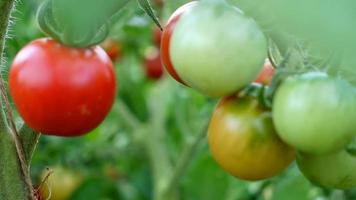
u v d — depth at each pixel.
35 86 0.45
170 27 0.48
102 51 0.47
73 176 1.01
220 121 0.49
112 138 1.15
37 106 0.45
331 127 0.43
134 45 1.18
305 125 0.43
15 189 0.48
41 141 0.99
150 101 1.13
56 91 0.45
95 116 0.46
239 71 0.43
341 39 0.28
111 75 0.46
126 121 1.09
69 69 0.45
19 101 0.45
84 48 0.46
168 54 0.48
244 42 0.43
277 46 0.44
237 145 0.48
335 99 0.43
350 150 0.48
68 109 0.45
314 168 0.48
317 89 0.43
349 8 0.27
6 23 0.47
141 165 1.11
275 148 0.48
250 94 0.49
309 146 0.44
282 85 0.45
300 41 0.42
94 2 0.32
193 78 0.44
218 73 0.43
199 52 0.43
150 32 1.08
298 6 0.28
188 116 1.01
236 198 0.98
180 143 1.11
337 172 0.48
